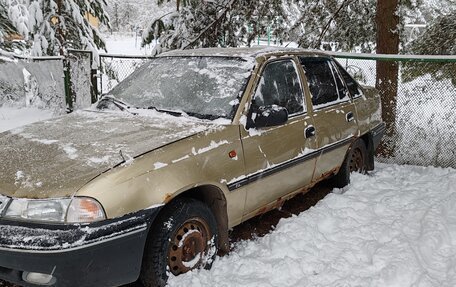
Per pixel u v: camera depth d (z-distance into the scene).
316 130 4.61
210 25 9.41
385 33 7.17
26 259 2.70
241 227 4.59
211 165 3.45
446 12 9.65
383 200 5.02
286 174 4.27
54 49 11.88
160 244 3.17
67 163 3.04
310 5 9.89
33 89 10.27
